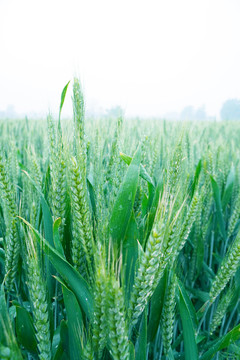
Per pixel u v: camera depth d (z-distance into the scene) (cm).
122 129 256
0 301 173
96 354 162
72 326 179
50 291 215
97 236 171
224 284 234
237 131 1565
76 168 165
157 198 215
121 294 131
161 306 198
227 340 203
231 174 439
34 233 176
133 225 183
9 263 218
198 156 582
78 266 198
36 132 816
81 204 170
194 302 412
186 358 207
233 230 397
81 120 197
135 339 217
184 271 382
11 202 216
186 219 224
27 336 196
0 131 843
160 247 139
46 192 275
